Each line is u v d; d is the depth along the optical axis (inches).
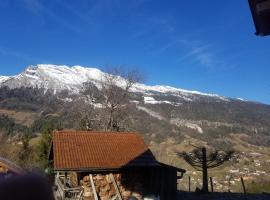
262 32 224.7
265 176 2214.6
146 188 960.9
